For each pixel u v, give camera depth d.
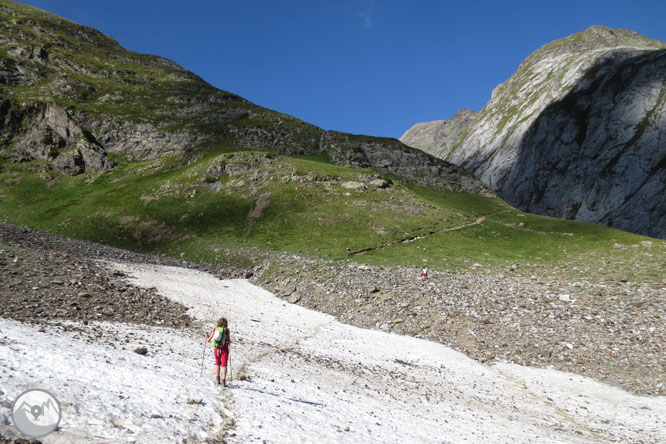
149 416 8.97
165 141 131.88
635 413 19.05
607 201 177.00
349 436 10.72
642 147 176.75
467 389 21.28
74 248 49.50
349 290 42.34
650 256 53.00
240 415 10.57
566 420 17.91
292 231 71.19
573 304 35.66
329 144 148.88
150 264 52.69
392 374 22.31
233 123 153.88
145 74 198.12
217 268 57.91
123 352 15.62
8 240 41.47
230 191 91.81
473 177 140.25
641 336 28.58
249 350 22.52
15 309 21.66
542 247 64.00
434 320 34.47
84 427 7.63
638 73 199.25
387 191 94.62
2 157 114.75
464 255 58.94
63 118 127.62
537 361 27.14
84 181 111.12
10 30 181.88
